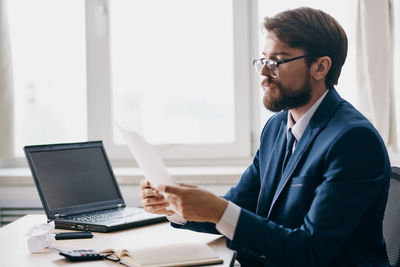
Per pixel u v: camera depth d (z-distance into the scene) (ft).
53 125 9.45
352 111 4.66
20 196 8.60
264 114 9.26
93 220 5.54
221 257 4.31
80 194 6.02
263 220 4.22
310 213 4.23
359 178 4.21
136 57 9.23
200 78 9.21
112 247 4.73
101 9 9.18
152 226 5.58
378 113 8.14
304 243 4.09
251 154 9.32
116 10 9.20
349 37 8.71
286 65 4.64
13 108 8.84
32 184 8.56
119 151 9.30
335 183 4.20
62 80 9.38
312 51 4.63
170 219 5.24
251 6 9.11
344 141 4.31
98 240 4.99
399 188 4.88
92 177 6.23
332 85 4.85
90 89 9.25
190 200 4.11
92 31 9.20
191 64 9.20
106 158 6.51
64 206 5.81
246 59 9.08
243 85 9.11
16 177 8.53
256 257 4.16
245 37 9.05
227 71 9.16
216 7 9.09
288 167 4.72
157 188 4.36
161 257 4.05
